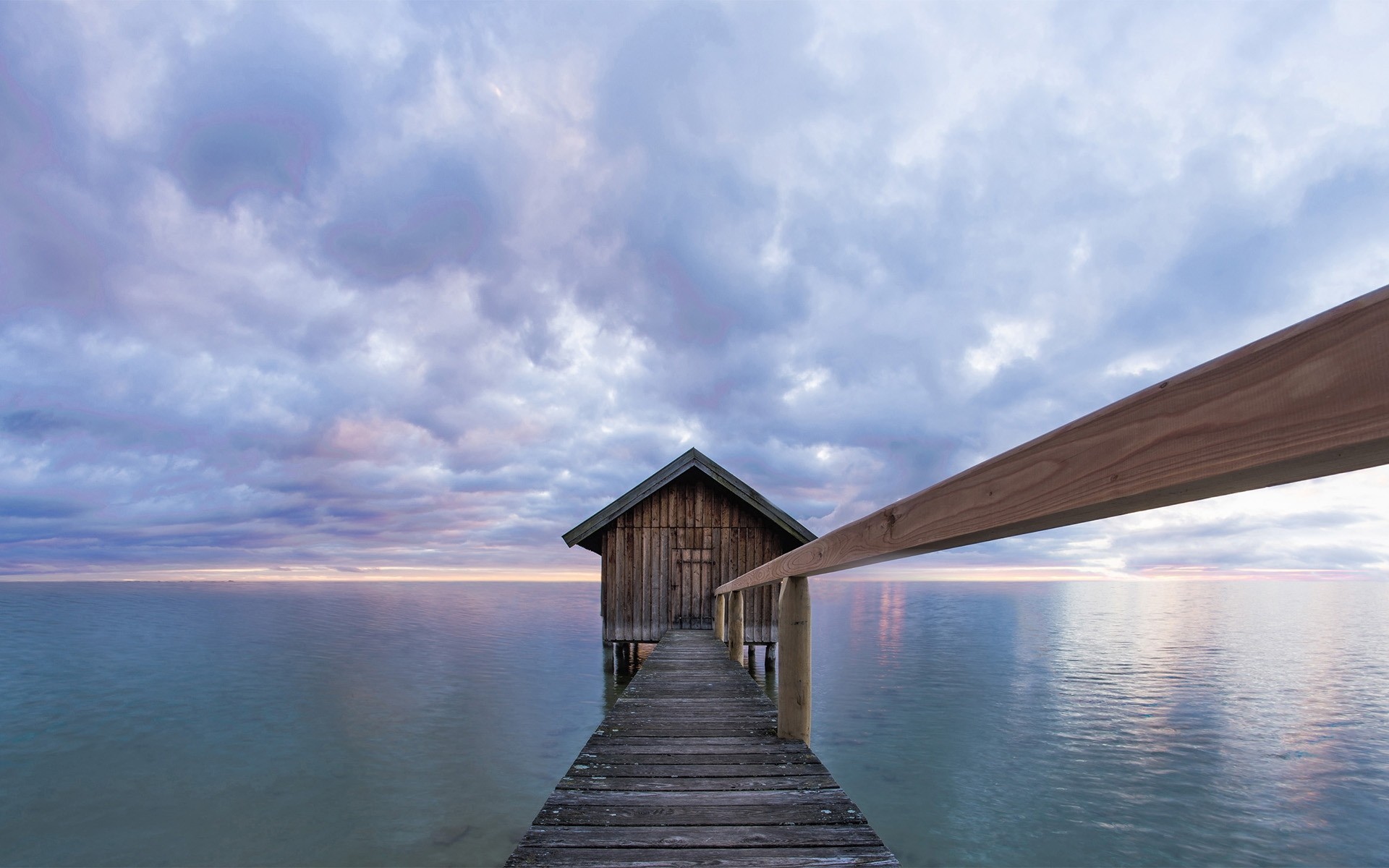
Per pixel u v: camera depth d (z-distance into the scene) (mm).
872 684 14820
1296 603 73312
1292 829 6980
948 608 51688
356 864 5730
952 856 6023
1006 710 12133
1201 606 64000
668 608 11570
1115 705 12945
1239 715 12508
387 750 9297
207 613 41156
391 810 6977
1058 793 7711
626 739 3238
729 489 11641
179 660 19156
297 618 35969
